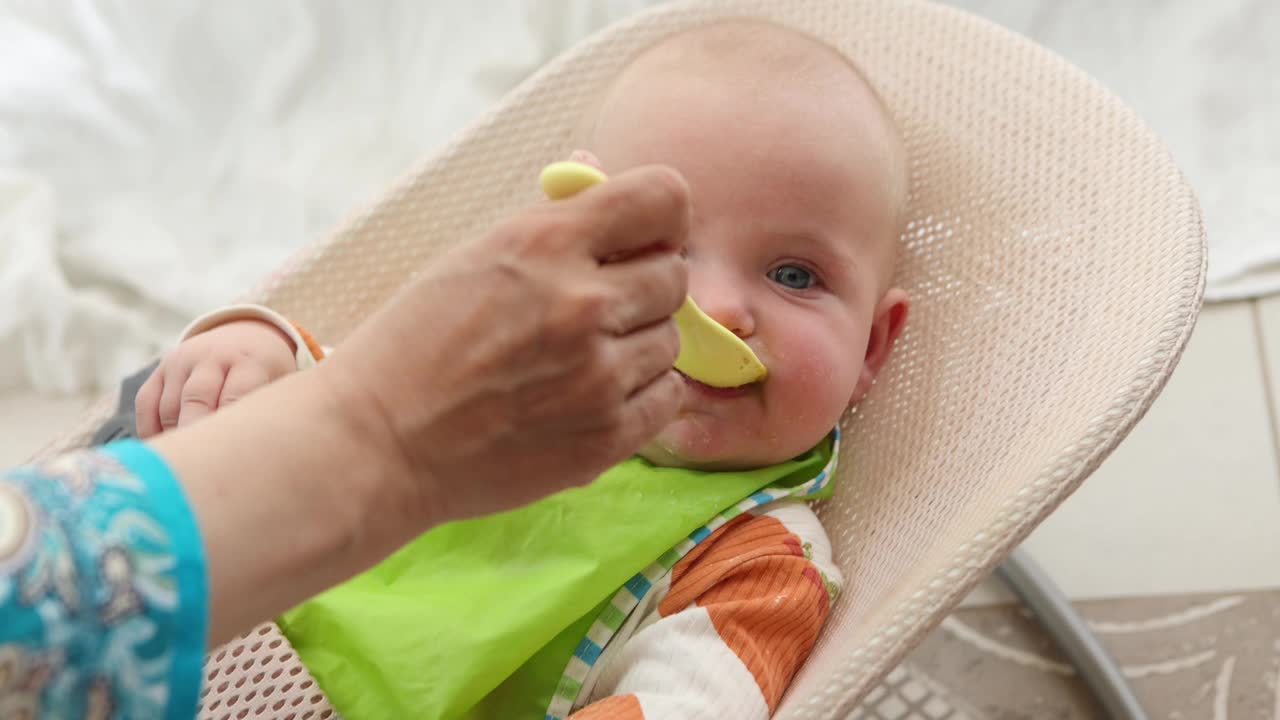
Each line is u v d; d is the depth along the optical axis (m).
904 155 0.97
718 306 0.81
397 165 1.59
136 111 1.54
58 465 0.38
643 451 0.89
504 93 1.59
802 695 0.67
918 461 0.89
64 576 0.35
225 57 1.59
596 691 0.80
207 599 0.38
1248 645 1.21
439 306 0.43
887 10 1.04
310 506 0.42
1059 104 0.94
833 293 0.86
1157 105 1.54
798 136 0.85
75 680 0.36
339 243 0.98
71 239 1.47
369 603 0.79
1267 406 1.38
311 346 0.88
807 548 0.84
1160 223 0.84
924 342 0.94
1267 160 1.50
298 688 0.80
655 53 0.92
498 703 0.80
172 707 0.38
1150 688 1.19
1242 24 1.54
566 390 0.43
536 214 0.43
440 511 0.46
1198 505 1.31
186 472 0.40
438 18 1.63
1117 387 0.74
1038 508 0.70
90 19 1.54
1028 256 0.91
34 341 1.42
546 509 0.83
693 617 0.77
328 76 1.62
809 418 0.84
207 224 1.53
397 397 0.43
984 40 1.00
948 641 1.24
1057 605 1.19
